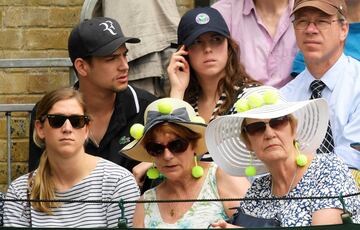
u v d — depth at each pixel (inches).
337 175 832.9
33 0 1352.1
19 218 956.0
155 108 903.7
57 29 1353.3
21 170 1306.6
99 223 946.7
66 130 952.9
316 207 823.1
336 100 1024.2
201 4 1341.0
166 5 1225.4
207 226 895.7
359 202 831.1
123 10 1219.9
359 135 1007.6
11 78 1338.6
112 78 1077.1
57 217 950.4
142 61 1205.7
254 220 834.8
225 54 1067.3
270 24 1136.2
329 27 1028.5
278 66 1125.7
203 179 912.9
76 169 958.4
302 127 868.6
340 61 1038.4
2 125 1306.6
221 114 1053.8
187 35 1071.6
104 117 1085.1
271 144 841.5
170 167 899.4
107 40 1077.8
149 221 911.0
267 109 853.2
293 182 843.4
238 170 895.7
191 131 901.2
